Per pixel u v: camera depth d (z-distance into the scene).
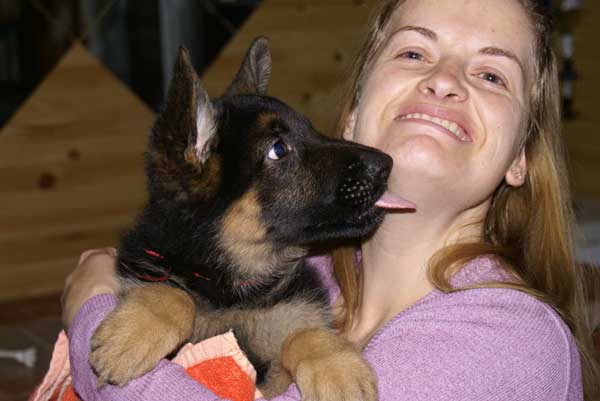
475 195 0.80
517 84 0.81
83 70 1.93
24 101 1.87
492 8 0.82
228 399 0.70
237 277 0.86
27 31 1.86
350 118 0.94
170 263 0.85
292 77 2.19
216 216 0.85
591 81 2.32
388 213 0.82
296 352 0.77
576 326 0.83
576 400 0.76
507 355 0.72
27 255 1.92
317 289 0.89
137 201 2.02
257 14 2.12
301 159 0.86
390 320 0.78
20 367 1.45
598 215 1.97
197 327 0.84
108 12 1.94
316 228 0.86
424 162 0.77
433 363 0.71
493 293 0.75
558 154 0.85
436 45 0.82
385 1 0.90
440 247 0.82
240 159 0.86
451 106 0.78
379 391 0.72
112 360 0.72
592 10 2.30
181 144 0.83
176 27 2.02
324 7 2.20
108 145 1.98
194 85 0.82
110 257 0.89
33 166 1.90
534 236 0.84
